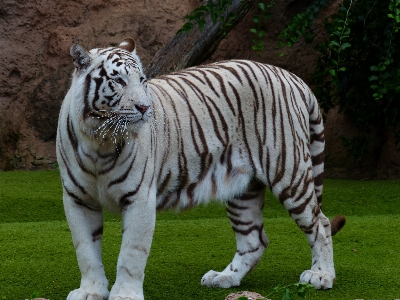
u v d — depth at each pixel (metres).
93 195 7.36
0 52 17.50
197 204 8.20
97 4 17.92
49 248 10.25
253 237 8.77
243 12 14.48
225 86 8.25
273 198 14.17
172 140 7.84
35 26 17.77
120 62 6.98
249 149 8.32
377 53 15.65
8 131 17.34
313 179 8.59
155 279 8.86
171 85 8.12
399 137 16.00
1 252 9.98
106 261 9.73
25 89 17.58
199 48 14.29
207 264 9.62
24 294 8.16
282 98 8.40
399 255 10.17
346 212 13.63
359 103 16.36
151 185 7.38
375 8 15.31
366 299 8.01
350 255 10.20
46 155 16.98
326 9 17.47
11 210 12.95
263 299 7.00
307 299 7.97
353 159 16.88
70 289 8.36
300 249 10.51
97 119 6.98
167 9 17.97
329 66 16.25
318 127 8.98
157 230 11.55
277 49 17.70
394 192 14.81
